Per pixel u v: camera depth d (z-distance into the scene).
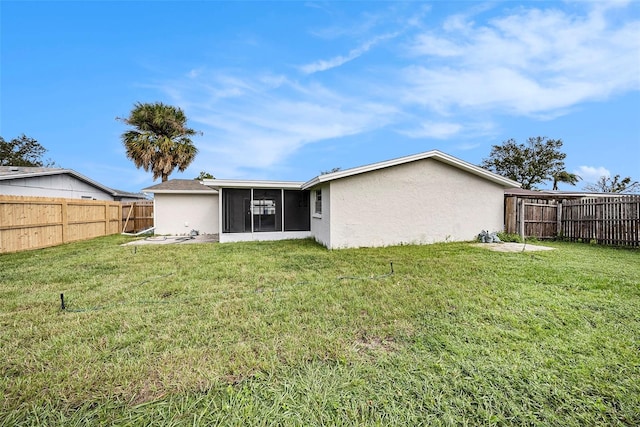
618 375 2.15
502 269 5.44
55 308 3.63
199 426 1.73
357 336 2.84
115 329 3.03
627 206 8.33
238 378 2.19
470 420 1.77
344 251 8.01
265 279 4.95
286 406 1.88
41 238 9.05
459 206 9.81
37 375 2.24
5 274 5.36
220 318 3.27
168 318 3.29
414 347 2.60
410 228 9.33
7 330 3.01
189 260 6.73
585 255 6.89
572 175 26.59
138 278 5.07
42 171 12.93
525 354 2.45
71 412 1.87
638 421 1.75
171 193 13.95
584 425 1.73
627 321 3.06
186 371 2.26
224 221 10.77
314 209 11.18
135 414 1.84
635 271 5.15
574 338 2.70
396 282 4.69
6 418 1.82
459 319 3.18
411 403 1.90
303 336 2.82
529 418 1.77
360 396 1.98
